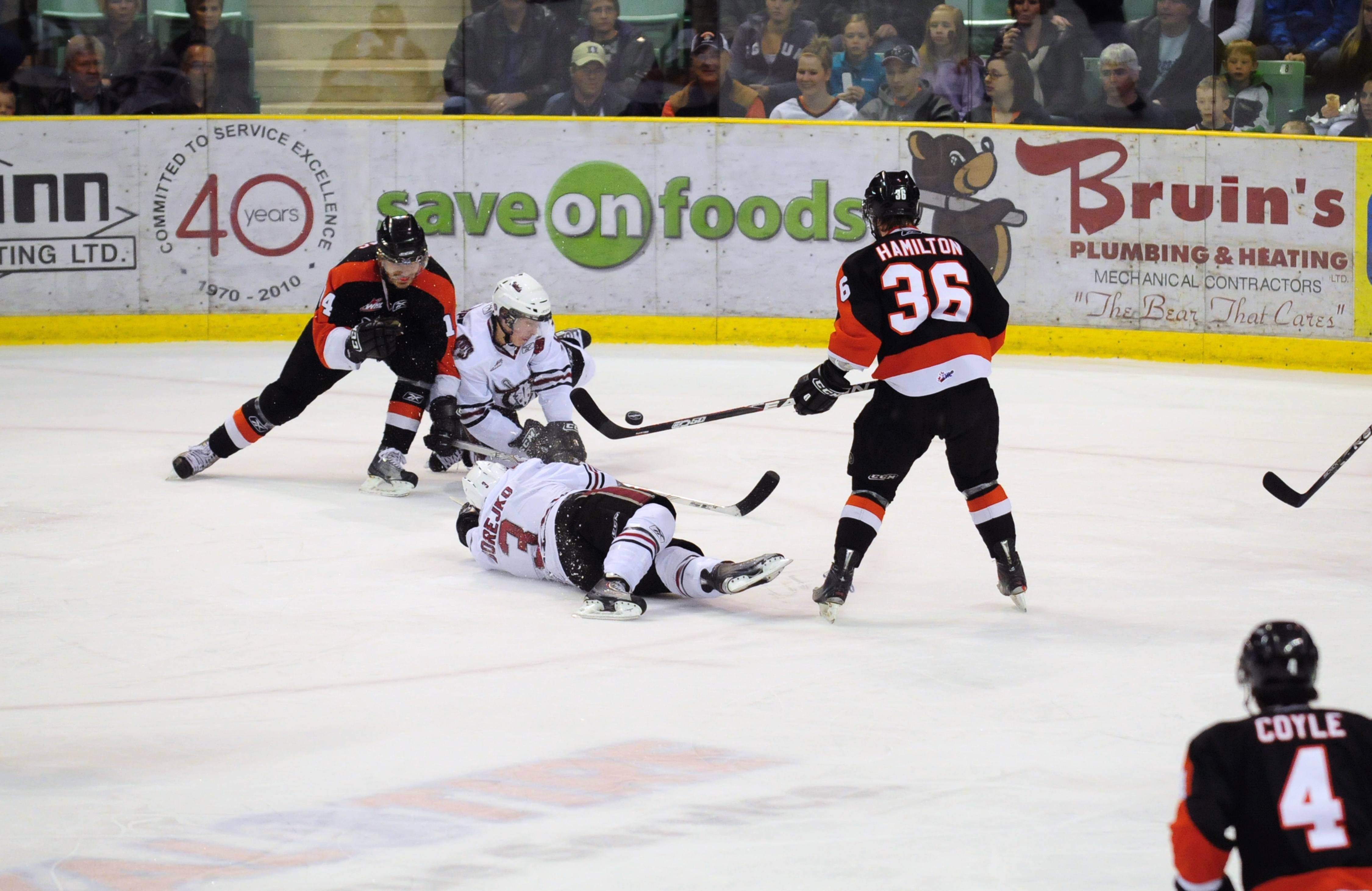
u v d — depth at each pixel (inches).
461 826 407.8
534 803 423.8
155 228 1386.6
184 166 1384.1
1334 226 1378.0
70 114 1402.6
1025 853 391.5
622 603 608.1
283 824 409.1
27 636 585.0
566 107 1438.2
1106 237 1397.6
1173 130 1396.4
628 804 423.2
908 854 390.9
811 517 792.9
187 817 414.0
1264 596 658.8
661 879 375.2
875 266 594.2
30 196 1371.8
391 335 792.9
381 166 1401.3
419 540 741.3
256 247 1396.4
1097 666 556.7
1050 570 701.3
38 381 1192.2
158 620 607.5
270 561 700.0
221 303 1398.9
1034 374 1306.6
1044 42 1425.9
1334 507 840.3
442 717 496.4
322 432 1019.9
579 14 1429.6
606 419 735.1
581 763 455.2
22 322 1376.7
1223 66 1432.1
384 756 461.1
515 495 659.4
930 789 435.8
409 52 1464.1
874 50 1429.6
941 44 1424.7
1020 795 431.5
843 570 603.8
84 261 1380.4
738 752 465.1
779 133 1405.0
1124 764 457.1
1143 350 1402.6
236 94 1425.9
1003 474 920.3
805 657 564.1
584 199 1409.9
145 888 369.4
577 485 657.6
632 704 509.4
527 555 658.2
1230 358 1393.9
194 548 721.0
